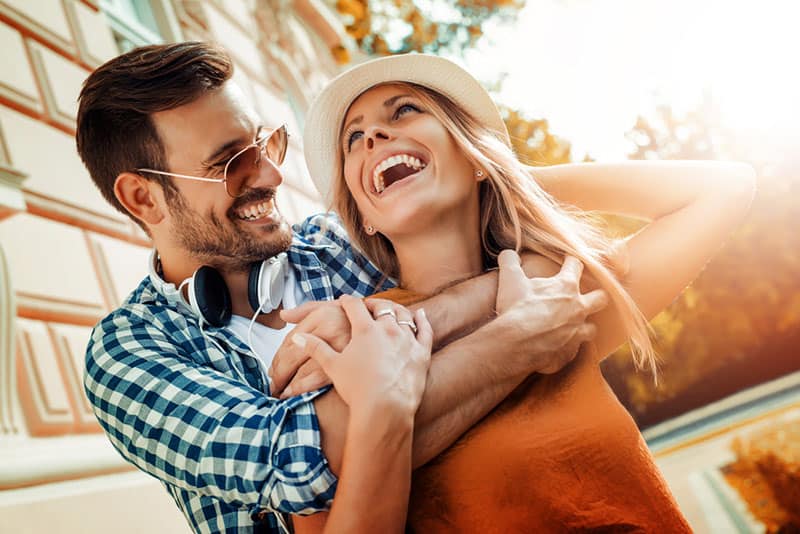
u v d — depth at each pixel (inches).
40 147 135.3
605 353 69.9
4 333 108.7
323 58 399.5
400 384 53.7
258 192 80.6
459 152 67.4
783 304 292.4
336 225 87.6
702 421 293.3
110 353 69.5
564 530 55.6
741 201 72.1
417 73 68.5
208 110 81.3
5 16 141.8
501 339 58.5
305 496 53.7
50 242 127.9
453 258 67.7
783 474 212.2
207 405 59.7
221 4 271.9
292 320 61.8
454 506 56.2
